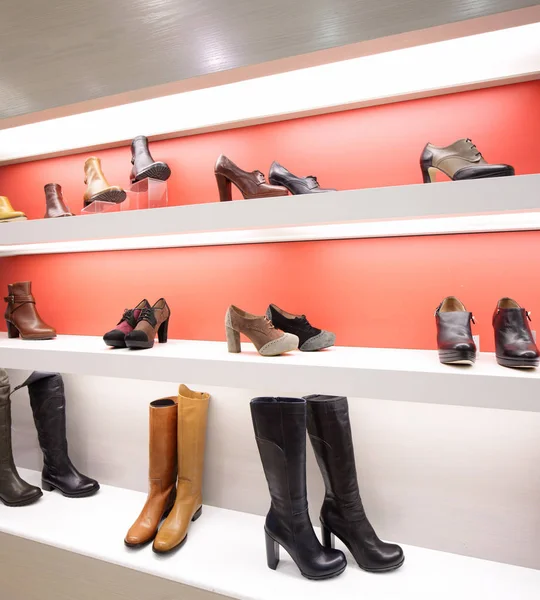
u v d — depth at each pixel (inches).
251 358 48.7
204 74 44.8
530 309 52.4
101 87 48.5
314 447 52.2
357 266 58.9
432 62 48.4
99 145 71.2
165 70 46.1
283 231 53.2
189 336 67.0
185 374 49.0
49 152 74.0
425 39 39.2
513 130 52.9
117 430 69.9
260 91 54.2
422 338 56.3
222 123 63.2
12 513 61.3
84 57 49.2
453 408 53.7
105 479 70.8
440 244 55.6
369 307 58.4
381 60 47.8
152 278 69.3
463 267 54.8
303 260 61.2
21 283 68.6
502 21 37.0
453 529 53.8
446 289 55.4
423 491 54.9
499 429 52.1
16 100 52.2
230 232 54.3
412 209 41.2
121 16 47.8
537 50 46.3
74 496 65.9
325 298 60.3
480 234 54.2
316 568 47.3
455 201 40.0
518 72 50.9
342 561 48.8
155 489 58.5
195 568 49.4
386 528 56.4
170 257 68.2
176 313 67.7
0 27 52.3
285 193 53.1
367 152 58.2
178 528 54.2
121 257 71.2
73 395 72.6
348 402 57.7
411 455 55.3
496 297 53.6
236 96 55.4
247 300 63.9
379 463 56.6
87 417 71.8
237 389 62.8
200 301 66.4
